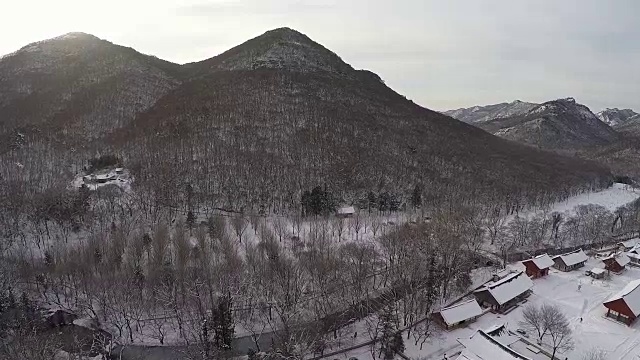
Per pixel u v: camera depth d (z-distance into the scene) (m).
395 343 95.44
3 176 164.75
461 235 143.88
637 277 139.88
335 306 110.06
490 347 87.06
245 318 110.50
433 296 112.94
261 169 180.25
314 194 160.25
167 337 105.56
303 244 133.88
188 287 110.00
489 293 116.44
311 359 95.06
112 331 107.44
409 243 131.38
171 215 151.62
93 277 114.69
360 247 132.00
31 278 122.12
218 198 165.75
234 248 128.38
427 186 189.00
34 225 141.50
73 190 159.38
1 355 91.88
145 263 122.62
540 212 183.12
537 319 101.94
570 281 136.25
